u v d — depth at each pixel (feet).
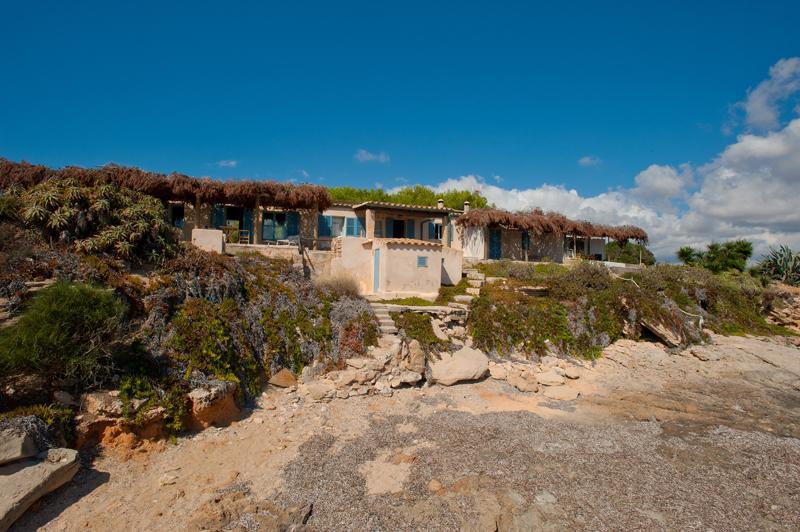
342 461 33.01
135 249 47.80
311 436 37.22
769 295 79.51
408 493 28.78
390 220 103.30
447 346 56.18
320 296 56.08
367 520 25.86
